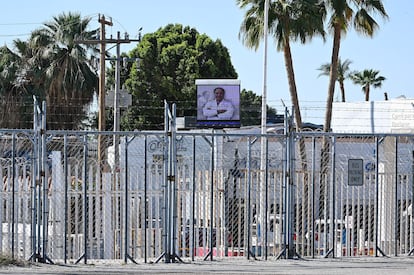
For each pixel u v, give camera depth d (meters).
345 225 21.39
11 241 19.22
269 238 21.50
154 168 22.09
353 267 18.58
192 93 77.75
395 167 20.55
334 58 50.84
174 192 19.27
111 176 20.52
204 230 20.92
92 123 74.62
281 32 49.41
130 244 20.53
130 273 17.58
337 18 49.84
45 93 66.56
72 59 66.25
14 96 66.88
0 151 22.52
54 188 20.36
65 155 19.23
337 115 63.59
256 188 22.25
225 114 56.78
